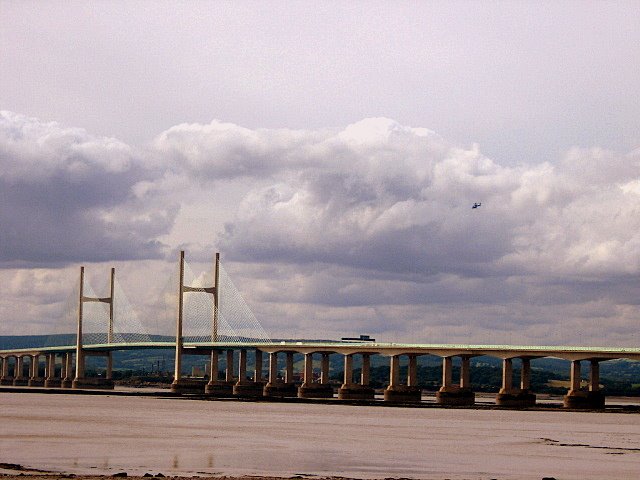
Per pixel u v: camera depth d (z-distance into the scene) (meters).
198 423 156.38
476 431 151.88
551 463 104.56
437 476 91.12
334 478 86.94
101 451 104.50
